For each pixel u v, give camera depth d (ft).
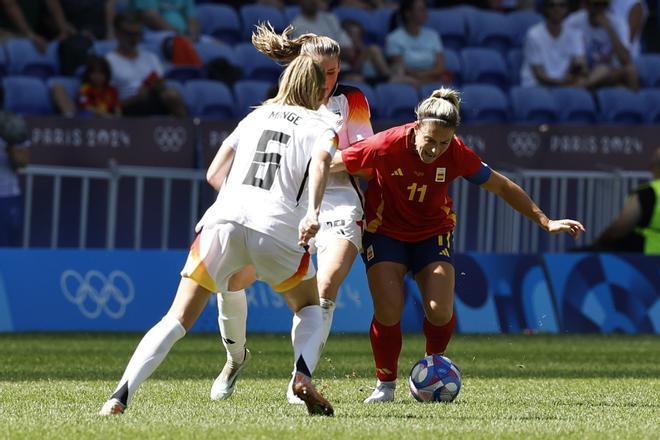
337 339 148.66
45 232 162.20
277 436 59.67
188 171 167.73
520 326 165.48
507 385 94.27
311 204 65.72
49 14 200.13
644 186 170.09
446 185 80.28
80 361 112.78
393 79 207.41
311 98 69.77
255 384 92.27
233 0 230.68
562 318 167.02
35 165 163.84
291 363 113.09
